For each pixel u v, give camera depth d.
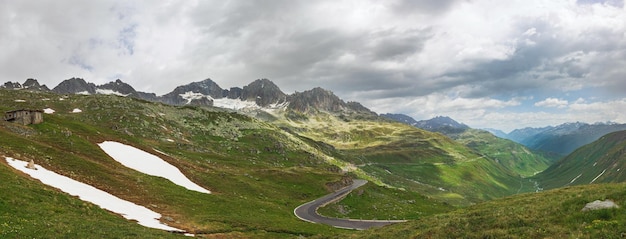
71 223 41.81
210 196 99.31
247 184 141.00
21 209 42.06
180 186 101.88
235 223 74.56
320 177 192.75
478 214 43.25
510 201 56.62
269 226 78.88
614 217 29.25
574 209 33.38
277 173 181.75
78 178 74.56
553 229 30.56
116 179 85.62
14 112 119.06
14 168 61.56
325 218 111.81
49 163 77.88
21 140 89.19
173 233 53.31
